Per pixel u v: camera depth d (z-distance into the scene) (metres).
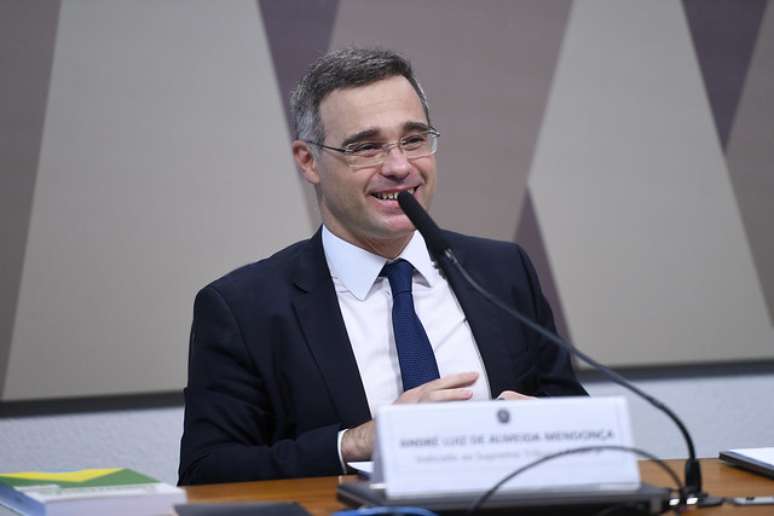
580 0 9.16
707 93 9.40
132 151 8.26
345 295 6.21
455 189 8.82
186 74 8.38
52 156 8.09
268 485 4.91
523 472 3.71
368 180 5.95
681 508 4.02
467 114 8.87
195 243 8.37
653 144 9.27
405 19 8.79
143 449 8.31
